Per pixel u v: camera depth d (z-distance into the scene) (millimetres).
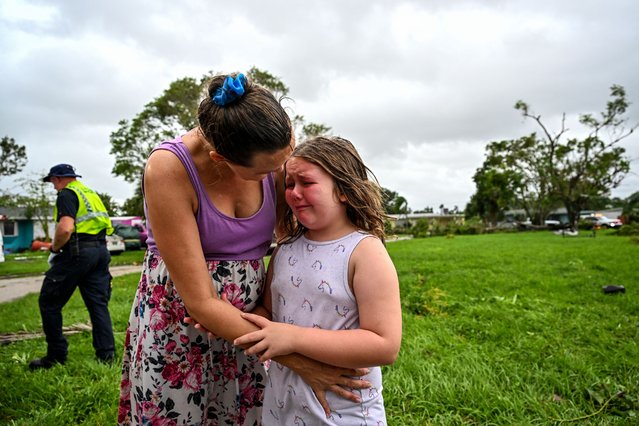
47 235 29094
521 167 37969
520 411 2434
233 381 1529
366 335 1224
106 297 3547
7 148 36406
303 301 1379
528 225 39594
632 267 7973
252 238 1453
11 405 2645
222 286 1411
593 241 16625
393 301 1272
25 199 28844
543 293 5793
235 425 1555
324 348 1228
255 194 1447
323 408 1310
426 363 3088
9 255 22625
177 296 1397
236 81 1124
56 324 3334
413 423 2357
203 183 1297
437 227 39750
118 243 18938
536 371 2975
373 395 1377
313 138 1413
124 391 1580
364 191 1387
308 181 1312
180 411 1419
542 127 34875
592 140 33969
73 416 2529
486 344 3627
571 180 35219
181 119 18484
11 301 7121
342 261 1332
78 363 3311
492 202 49500
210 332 1281
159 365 1392
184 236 1245
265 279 1585
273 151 1140
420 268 8688
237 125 1091
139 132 19281
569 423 2352
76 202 3342
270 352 1229
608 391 2613
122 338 4039
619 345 3523
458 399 2598
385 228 1519
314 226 1354
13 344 4074
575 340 3715
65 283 3293
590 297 5477
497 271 8180
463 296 5730
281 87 17109
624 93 31984
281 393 1418
